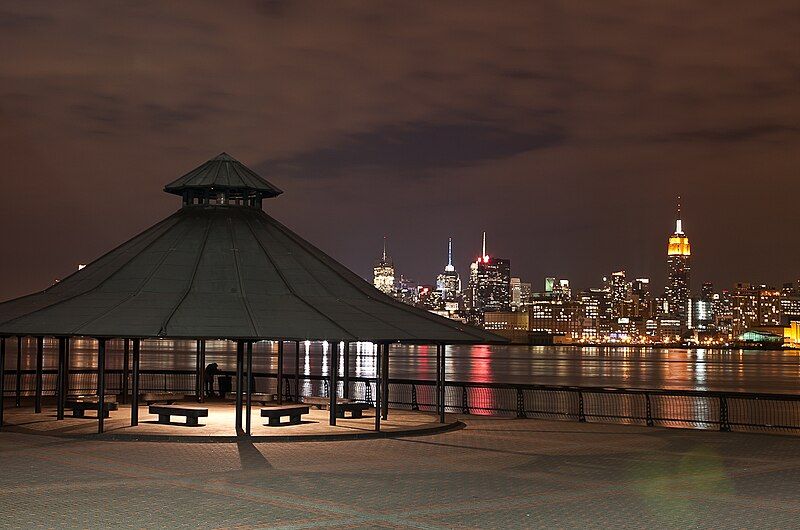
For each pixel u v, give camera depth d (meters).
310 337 25.48
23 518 14.52
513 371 164.38
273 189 31.67
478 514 15.34
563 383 115.81
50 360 179.88
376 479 18.83
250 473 19.38
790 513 15.74
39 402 31.48
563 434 28.05
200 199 31.95
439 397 33.47
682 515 15.48
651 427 30.64
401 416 32.16
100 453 22.23
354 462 21.33
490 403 54.59
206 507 15.51
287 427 27.55
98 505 15.62
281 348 35.16
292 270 29.50
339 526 14.13
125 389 35.12
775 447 25.22
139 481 18.14
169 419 28.22
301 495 16.78
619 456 22.98
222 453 22.56
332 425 28.11
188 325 25.20
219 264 28.72
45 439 24.92
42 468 19.73
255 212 31.50
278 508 15.49
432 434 27.72
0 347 27.30
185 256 28.92
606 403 58.03
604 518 15.16
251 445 24.23
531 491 17.64
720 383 125.56
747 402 64.88
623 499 16.91
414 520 14.71
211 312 26.14
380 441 25.67
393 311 29.36
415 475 19.45
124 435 24.95
